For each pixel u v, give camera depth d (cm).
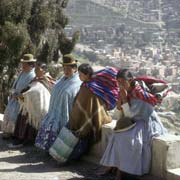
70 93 780
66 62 786
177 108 5191
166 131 688
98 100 742
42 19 2367
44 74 863
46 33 2455
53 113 792
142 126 654
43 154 823
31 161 788
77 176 709
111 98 746
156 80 670
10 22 2127
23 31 2092
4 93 2147
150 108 656
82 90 747
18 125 884
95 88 740
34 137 866
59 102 785
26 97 851
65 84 788
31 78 883
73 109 753
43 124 797
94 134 745
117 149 655
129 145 646
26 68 891
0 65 2153
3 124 926
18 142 878
